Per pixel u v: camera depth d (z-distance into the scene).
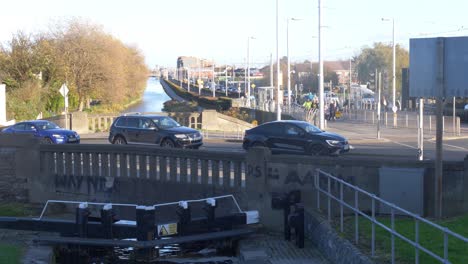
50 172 22.58
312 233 15.62
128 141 30.62
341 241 12.70
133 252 16.14
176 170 20.14
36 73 63.41
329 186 15.25
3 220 17.45
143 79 112.31
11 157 22.92
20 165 22.83
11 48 63.19
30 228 17.33
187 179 19.88
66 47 67.62
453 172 15.02
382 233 12.99
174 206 16.78
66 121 43.75
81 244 16.06
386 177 15.67
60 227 17.03
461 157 30.69
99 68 69.50
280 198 16.97
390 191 15.62
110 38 75.19
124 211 17.25
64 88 43.94
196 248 16.64
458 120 48.34
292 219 15.17
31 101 59.78
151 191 20.62
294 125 27.80
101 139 40.78
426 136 45.94
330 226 14.28
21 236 17.39
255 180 17.77
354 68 127.94
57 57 66.25
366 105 79.06
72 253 16.41
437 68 13.91
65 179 22.31
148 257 15.73
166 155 20.14
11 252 15.15
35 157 22.67
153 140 30.00
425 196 15.38
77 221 16.72
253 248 15.53
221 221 16.92
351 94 93.38
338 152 27.17
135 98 117.38
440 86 13.91
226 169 18.67
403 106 73.88
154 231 16.22
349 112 70.75
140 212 16.16
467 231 12.51
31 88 59.91
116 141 31.03
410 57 14.20
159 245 15.77
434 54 13.95
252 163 17.83
